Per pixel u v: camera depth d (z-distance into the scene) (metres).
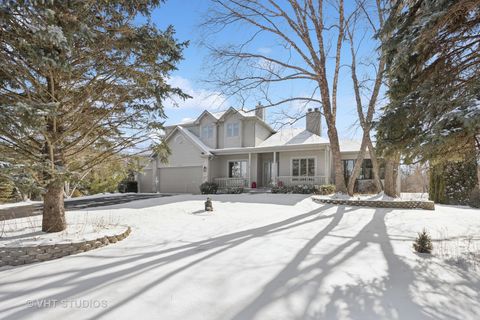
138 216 9.48
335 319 2.86
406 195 17.62
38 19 4.27
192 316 2.94
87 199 17.23
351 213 9.81
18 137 5.55
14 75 5.00
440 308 3.07
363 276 4.01
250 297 3.36
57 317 2.93
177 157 21.81
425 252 5.15
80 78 6.10
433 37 4.64
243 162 20.98
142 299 3.31
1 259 4.72
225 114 21.05
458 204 13.62
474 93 4.36
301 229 7.37
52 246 5.00
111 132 7.24
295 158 19.50
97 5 5.50
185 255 5.07
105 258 4.91
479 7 4.31
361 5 12.92
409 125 5.13
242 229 7.40
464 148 4.74
